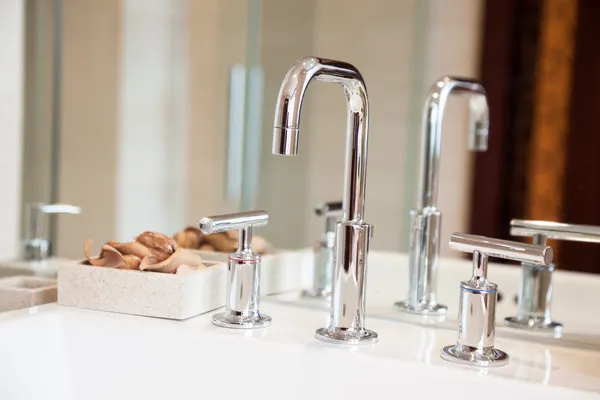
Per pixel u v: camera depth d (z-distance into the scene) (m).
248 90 1.04
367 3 0.96
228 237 0.92
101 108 1.12
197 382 0.71
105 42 1.12
